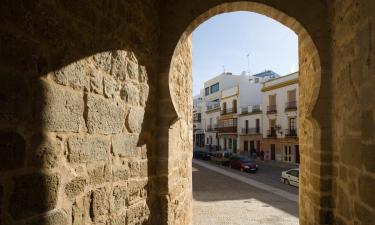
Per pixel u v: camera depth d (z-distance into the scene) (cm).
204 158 3306
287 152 3023
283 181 1719
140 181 332
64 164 206
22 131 171
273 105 3241
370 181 246
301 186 485
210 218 914
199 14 400
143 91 344
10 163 163
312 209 398
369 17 250
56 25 201
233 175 2012
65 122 208
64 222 204
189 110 591
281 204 1129
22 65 172
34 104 180
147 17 358
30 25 178
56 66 200
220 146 4541
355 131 288
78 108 223
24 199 171
